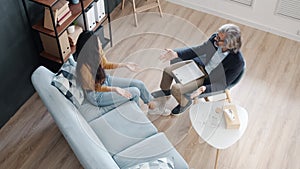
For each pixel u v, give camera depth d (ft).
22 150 10.65
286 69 12.62
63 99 8.55
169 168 8.15
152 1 14.80
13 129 11.08
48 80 8.86
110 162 7.84
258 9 13.34
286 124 11.23
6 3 9.60
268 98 11.85
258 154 10.56
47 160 10.46
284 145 10.76
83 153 7.70
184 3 14.67
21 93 11.35
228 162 10.39
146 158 8.82
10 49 10.30
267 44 13.37
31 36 10.94
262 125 11.19
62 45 11.04
